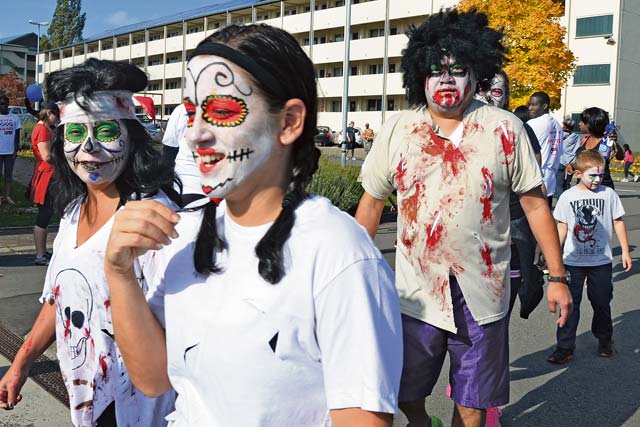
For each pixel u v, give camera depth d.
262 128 1.35
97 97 2.15
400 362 1.32
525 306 3.94
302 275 1.29
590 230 4.80
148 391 1.61
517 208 3.88
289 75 1.35
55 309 2.33
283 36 1.38
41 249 7.44
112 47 64.31
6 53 89.56
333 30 46.31
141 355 1.53
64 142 2.20
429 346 2.82
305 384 1.32
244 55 1.33
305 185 1.39
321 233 1.30
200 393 1.42
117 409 2.12
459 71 2.75
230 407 1.34
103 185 2.23
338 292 1.27
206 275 1.42
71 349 2.18
